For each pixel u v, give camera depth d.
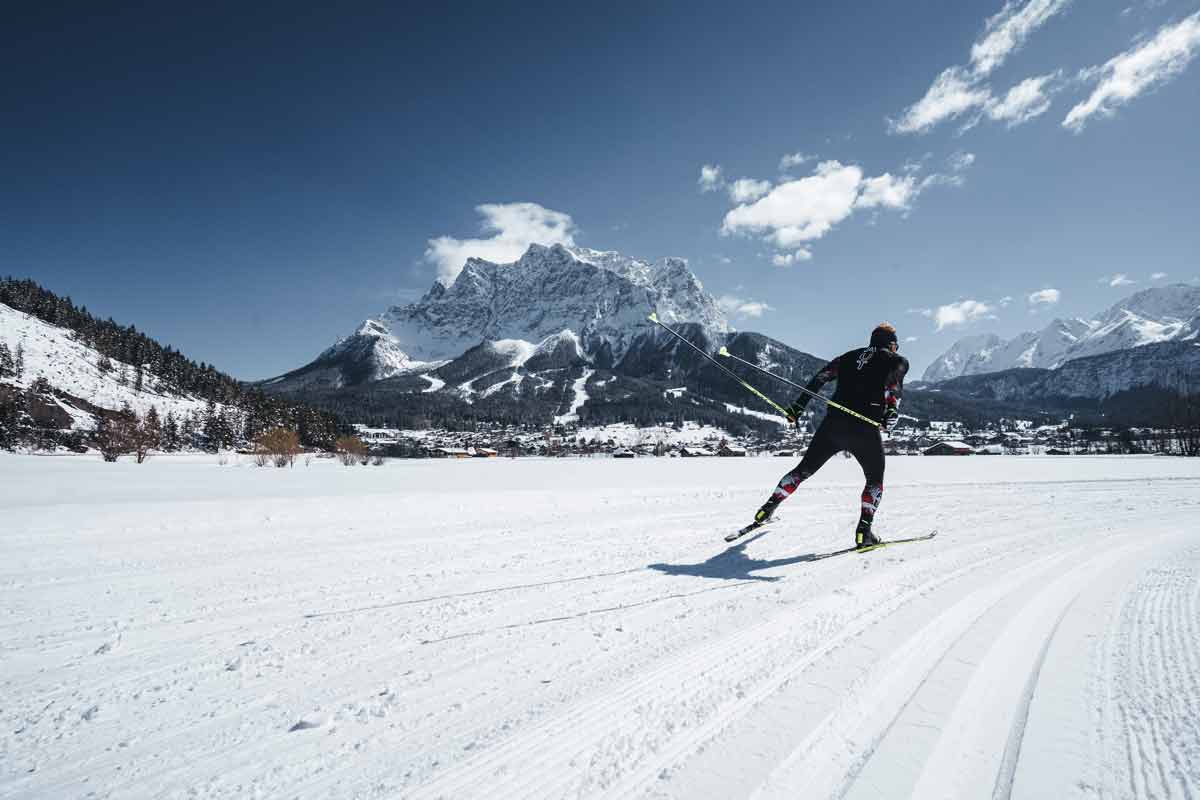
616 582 3.95
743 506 8.22
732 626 2.96
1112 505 8.52
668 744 1.84
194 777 1.69
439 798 1.57
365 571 4.31
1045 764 1.69
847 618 3.06
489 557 4.80
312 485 19.77
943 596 3.45
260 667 2.52
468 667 2.49
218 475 27.95
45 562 4.64
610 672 2.41
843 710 2.04
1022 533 5.95
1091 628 2.88
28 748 1.86
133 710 2.13
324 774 1.70
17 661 2.61
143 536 5.82
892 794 1.55
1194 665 2.37
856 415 4.86
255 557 4.81
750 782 1.62
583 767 1.72
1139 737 1.82
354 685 2.32
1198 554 4.81
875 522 6.69
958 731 1.89
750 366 5.59
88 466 42.06
